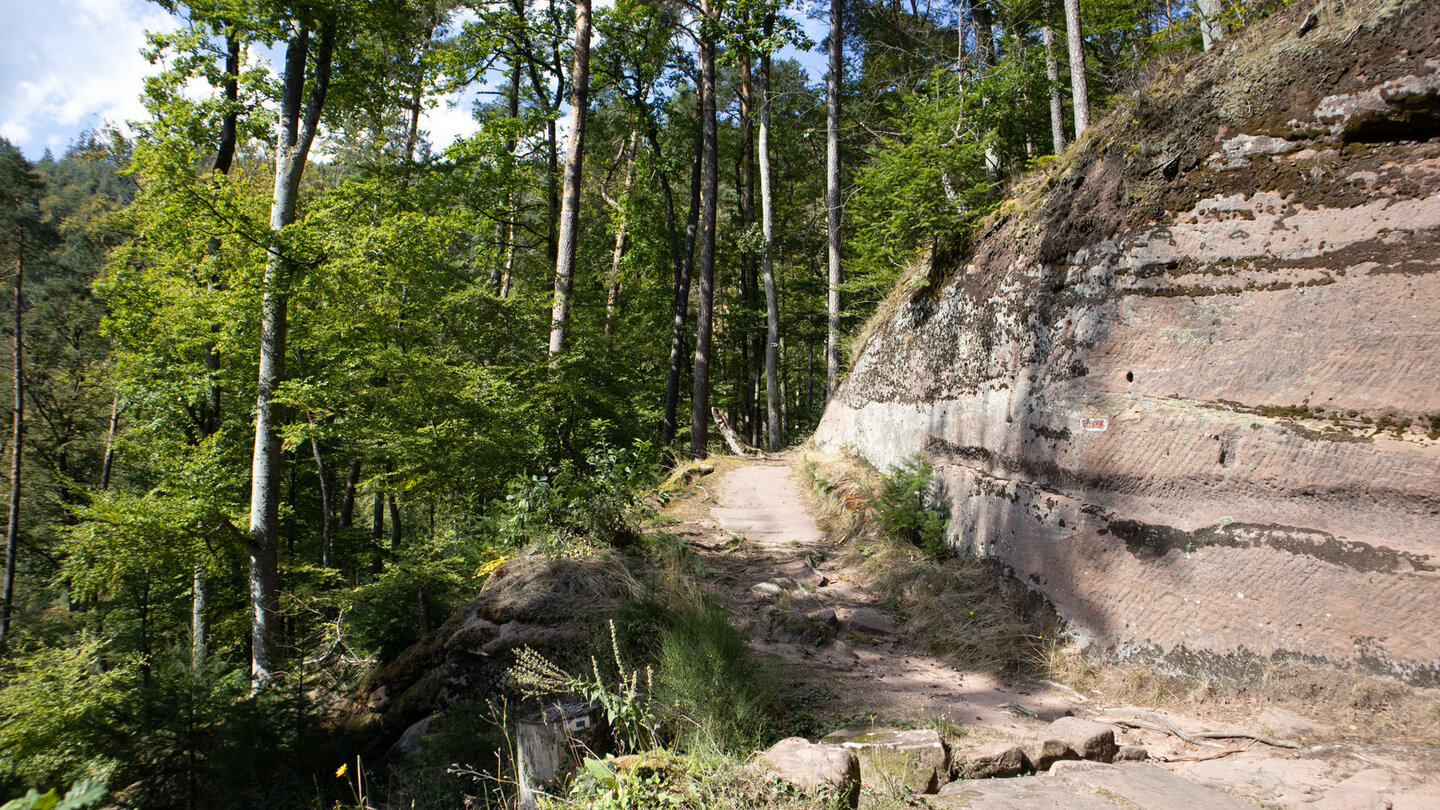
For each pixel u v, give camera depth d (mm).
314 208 10750
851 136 19781
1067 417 5430
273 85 11594
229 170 12867
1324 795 2912
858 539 8141
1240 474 4320
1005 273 6648
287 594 8430
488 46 15031
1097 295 5316
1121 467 4949
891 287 11336
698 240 23547
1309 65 4305
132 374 11852
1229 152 4625
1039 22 12695
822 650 5422
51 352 22594
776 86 24781
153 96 10320
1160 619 4535
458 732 4457
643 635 4816
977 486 6781
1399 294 3867
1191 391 4656
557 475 7496
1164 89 5184
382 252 10266
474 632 5414
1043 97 12758
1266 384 4316
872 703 4309
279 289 9766
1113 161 5430
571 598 5480
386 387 10391
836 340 16828
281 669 6695
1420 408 3748
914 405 9141
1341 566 3879
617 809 2621
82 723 6312
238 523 10672
